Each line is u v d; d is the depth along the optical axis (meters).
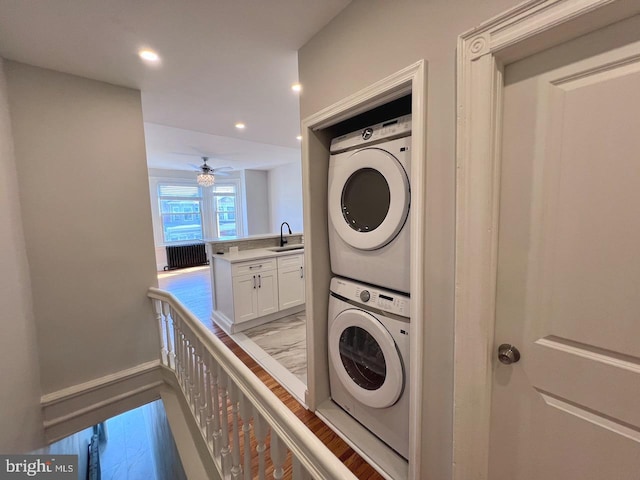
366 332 1.51
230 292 3.07
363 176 1.45
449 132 0.96
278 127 3.23
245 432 1.07
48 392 1.86
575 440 0.83
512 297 0.92
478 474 1.00
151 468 3.22
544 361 0.87
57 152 1.82
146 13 1.29
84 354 1.99
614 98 0.70
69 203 1.88
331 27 1.37
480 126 0.86
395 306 1.31
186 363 1.83
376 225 1.41
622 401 0.74
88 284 1.98
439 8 0.94
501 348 0.95
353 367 1.63
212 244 3.47
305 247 1.72
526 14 0.74
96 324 2.03
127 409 2.17
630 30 0.67
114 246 2.07
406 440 1.35
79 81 1.88
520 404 0.93
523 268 0.89
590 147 0.75
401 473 1.32
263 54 1.66
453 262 0.99
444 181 1.00
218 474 1.39
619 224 0.71
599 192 0.74
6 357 1.33
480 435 0.98
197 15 1.31
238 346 2.80
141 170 2.16
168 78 1.94
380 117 1.72
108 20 1.33
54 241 1.83
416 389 1.15
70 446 2.26
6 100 1.59
